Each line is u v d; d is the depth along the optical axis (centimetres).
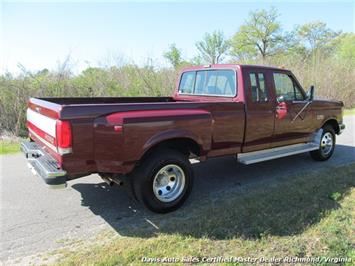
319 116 615
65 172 331
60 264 293
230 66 499
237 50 4547
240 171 583
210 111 432
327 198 442
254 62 1945
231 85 497
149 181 384
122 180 398
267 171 581
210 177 549
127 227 368
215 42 3272
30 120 471
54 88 972
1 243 332
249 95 484
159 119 378
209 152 444
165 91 1194
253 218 381
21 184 510
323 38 4719
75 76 1033
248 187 495
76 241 337
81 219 389
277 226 360
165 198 402
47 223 378
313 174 555
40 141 416
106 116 347
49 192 477
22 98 926
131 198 445
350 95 1931
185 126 401
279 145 552
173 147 425
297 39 4681
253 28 4522
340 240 329
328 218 380
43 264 295
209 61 1909
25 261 300
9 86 921
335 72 1947
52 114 345
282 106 533
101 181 527
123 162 361
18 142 835
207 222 372
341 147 787
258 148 514
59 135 326
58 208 421
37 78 961
